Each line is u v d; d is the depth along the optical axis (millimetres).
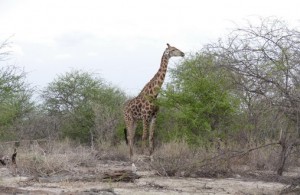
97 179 12516
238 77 10734
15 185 11797
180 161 13742
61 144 20609
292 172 14328
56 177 13109
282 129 11508
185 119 18562
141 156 19719
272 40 10312
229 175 13727
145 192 10812
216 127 18250
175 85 19984
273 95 10328
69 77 29375
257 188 11695
